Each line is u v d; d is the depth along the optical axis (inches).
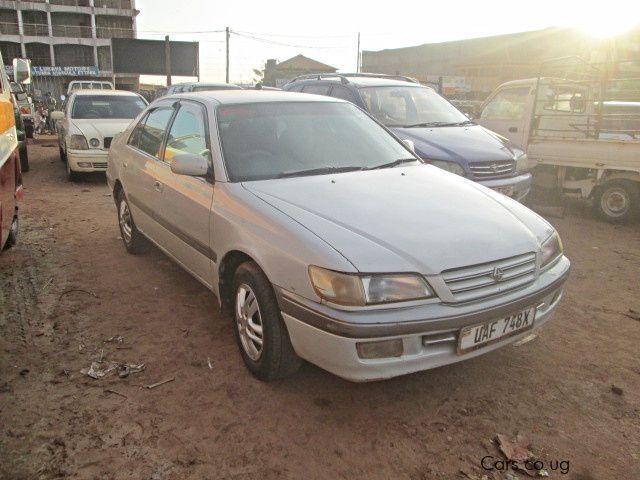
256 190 132.8
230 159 143.3
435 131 276.5
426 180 147.7
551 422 117.0
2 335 149.7
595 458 106.6
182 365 136.3
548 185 327.0
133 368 134.0
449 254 109.8
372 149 164.9
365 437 110.9
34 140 669.3
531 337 154.8
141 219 195.0
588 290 195.5
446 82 1387.8
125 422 113.7
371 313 102.9
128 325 157.4
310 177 142.3
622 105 356.8
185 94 181.3
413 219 120.1
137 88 1843.0
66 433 110.0
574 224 301.0
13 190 198.5
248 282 123.9
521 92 350.9
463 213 126.3
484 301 111.0
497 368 138.0
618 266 225.1
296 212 120.5
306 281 107.6
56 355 139.9
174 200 158.4
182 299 176.1
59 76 2210.9
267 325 119.0
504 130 354.6
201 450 106.1
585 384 131.9
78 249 226.4
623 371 138.3
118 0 2288.4
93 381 128.3
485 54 1536.7
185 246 157.6
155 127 188.9
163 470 100.7
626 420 118.3
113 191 225.0
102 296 177.6
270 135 154.6
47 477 98.2
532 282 121.3
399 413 118.9
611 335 158.6
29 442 107.1
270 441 109.0
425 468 102.7
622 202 296.7
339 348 103.9
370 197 130.3
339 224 115.6
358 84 307.9
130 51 1387.8
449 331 107.4
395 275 104.7
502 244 117.0
